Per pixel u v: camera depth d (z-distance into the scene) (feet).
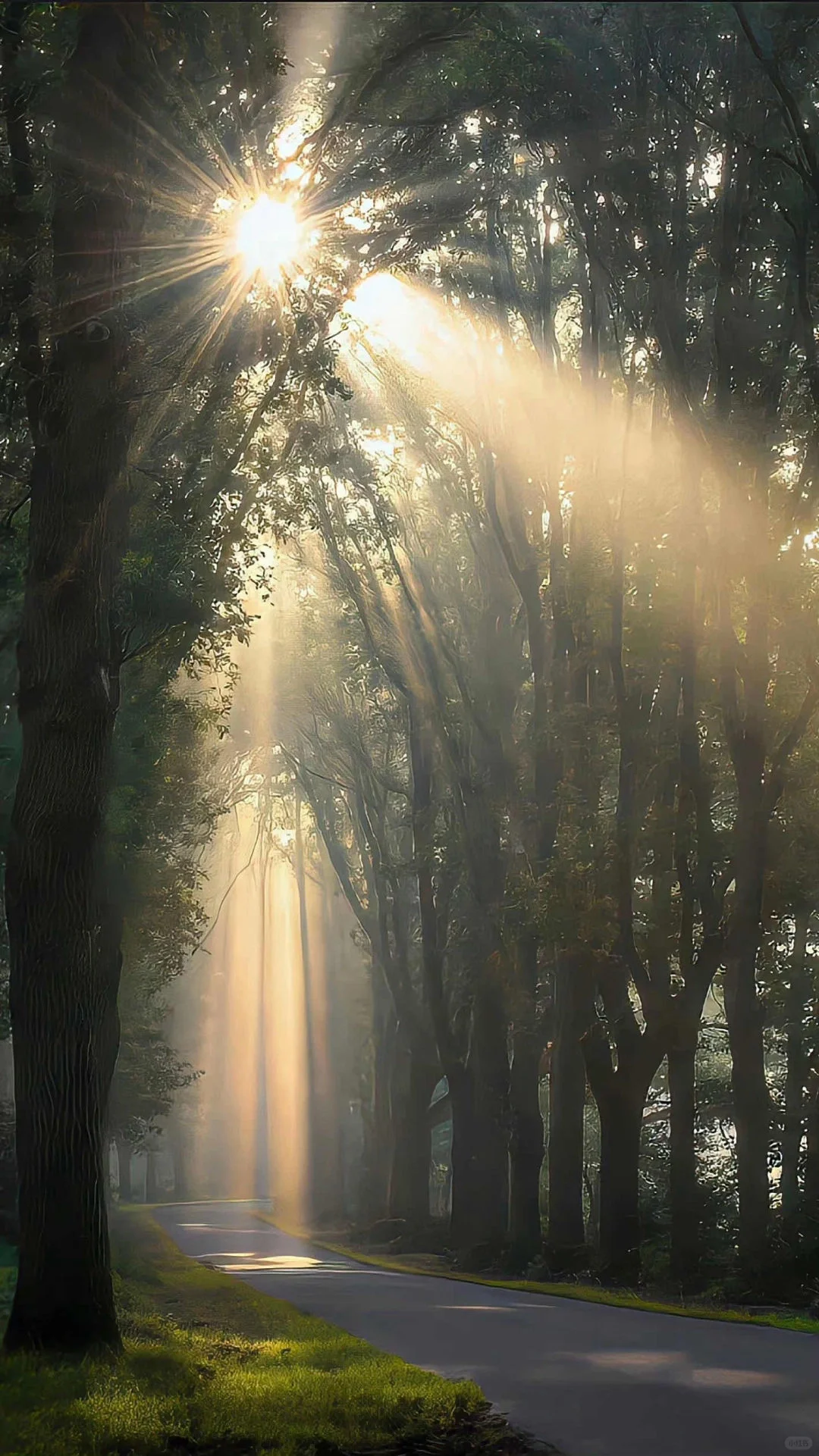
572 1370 47.60
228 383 68.69
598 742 105.29
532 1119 126.52
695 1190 99.81
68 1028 51.26
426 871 147.33
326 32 60.90
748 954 95.61
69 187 54.70
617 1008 103.60
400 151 67.05
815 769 99.35
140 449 68.08
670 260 90.07
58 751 52.24
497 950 125.29
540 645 115.14
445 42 63.00
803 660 95.20
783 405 92.38
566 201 95.09
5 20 54.65
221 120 61.31
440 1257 145.69
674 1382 44.62
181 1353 50.96
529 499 115.03
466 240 105.50
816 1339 58.23
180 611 72.90
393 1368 46.14
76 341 54.19
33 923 51.62
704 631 98.63
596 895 97.91
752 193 86.99
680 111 87.76
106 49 54.60
